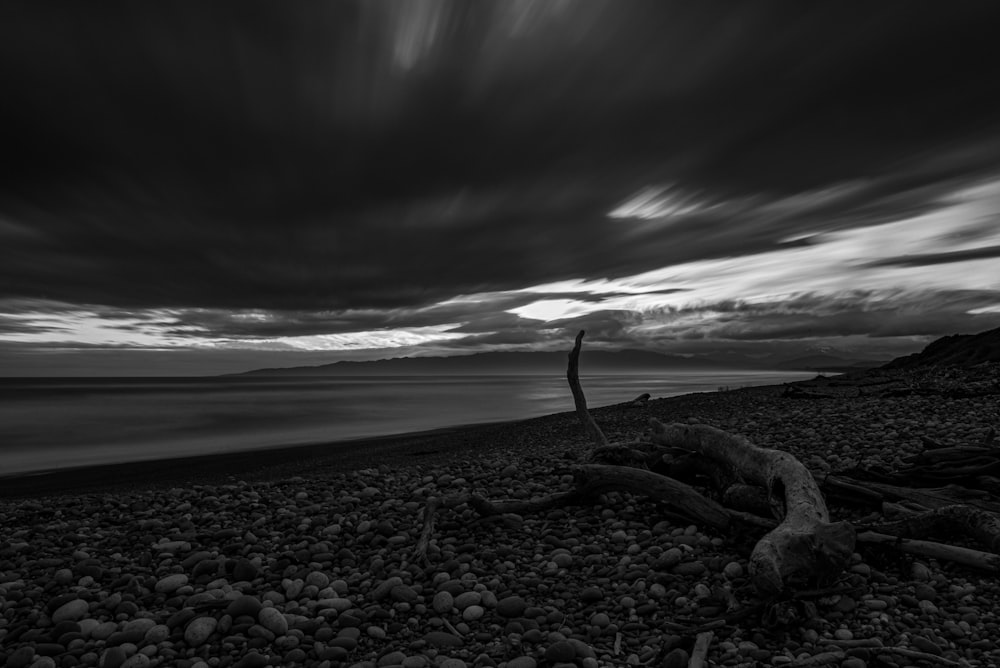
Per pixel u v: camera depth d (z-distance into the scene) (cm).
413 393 10162
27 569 640
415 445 2198
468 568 585
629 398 5900
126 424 4253
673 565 552
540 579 554
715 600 479
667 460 768
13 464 2234
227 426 3966
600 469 726
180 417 4944
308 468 1739
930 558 512
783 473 563
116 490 1541
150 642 463
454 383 18488
